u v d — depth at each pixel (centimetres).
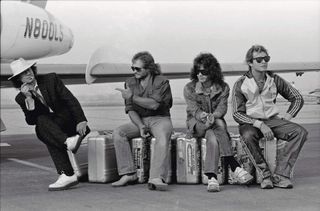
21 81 448
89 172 470
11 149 765
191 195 405
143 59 450
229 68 803
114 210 360
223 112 439
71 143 438
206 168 421
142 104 446
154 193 416
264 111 433
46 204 384
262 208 355
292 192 407
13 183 480
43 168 579
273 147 440
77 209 366
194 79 452
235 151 446
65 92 453
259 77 435
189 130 450
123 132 449
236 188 430
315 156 591
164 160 430
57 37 932
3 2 818
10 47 830
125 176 450
